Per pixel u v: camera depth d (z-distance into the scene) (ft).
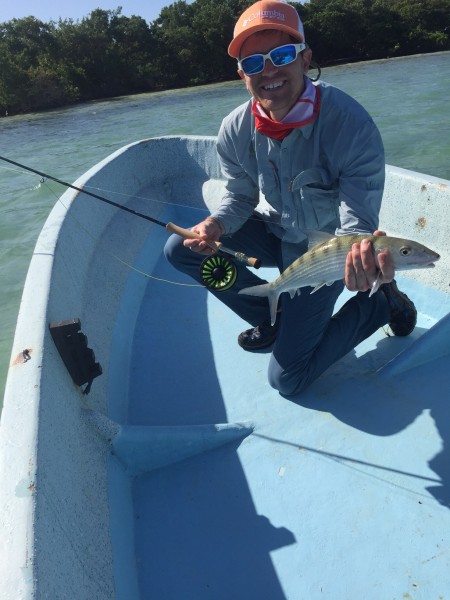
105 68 110.32
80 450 6.12
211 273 8.25
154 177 15.23
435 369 8.07
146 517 6.70
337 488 6.62
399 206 9.97
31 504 4.42
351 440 7.20
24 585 3.80
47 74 99.04
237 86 94.73
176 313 10.96
